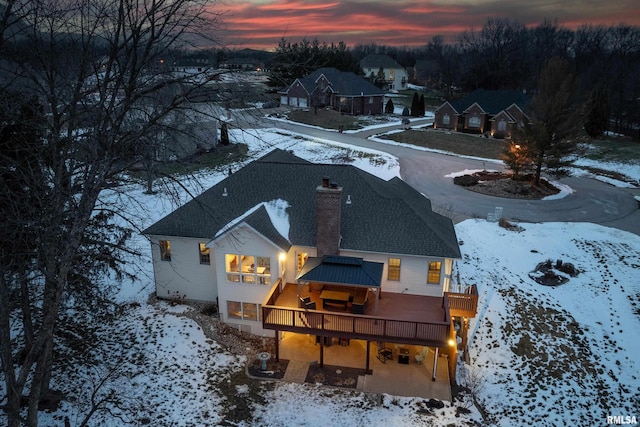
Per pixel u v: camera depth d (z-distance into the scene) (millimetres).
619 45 123688
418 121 80688
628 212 39656
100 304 21031
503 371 21703
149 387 19516
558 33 145250
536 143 43156
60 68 14070
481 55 125312
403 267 22812
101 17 13570
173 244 24422
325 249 22594
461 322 24375
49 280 14609
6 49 13578
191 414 18297
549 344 23656
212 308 24641
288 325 20828
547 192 44312
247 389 19750
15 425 14430
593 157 56938
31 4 13336
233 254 22438
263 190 26016
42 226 14914
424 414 18594
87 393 18984
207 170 45031
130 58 14609
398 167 50375
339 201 21781
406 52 184125
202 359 21250
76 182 15391
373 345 22750
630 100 76250
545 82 43188
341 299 21688
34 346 14180
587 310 26547
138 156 15828
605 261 31484
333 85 79312
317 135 63625
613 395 20812
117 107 15000
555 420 19234
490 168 51625
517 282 28734
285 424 17938
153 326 23047
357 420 18156
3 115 14102
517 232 34781
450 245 22438
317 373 20750
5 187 14805
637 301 27359
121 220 33219
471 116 70438
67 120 14305
